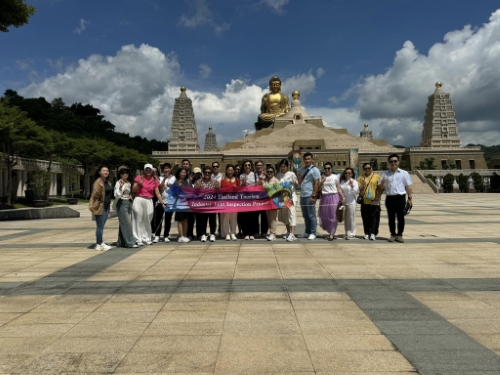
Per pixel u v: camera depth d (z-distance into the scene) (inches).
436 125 4141.2
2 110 1547.7
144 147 5388.8
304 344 187.6
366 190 515.2
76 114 5502.0
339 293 269.3
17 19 936.3
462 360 170.4
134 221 492.4
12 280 314.2
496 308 235.6
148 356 176.7
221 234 552.1
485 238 515.2
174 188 515.8
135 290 282.5
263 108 5039.4
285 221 519.8
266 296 263.7
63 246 494.3
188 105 4407.0
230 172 545.6
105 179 466.3
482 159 4018.2
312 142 3875.5
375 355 175.6
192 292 275.6
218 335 198.8
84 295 271.3
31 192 1873.8
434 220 781.9
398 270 334.6
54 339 196.2
